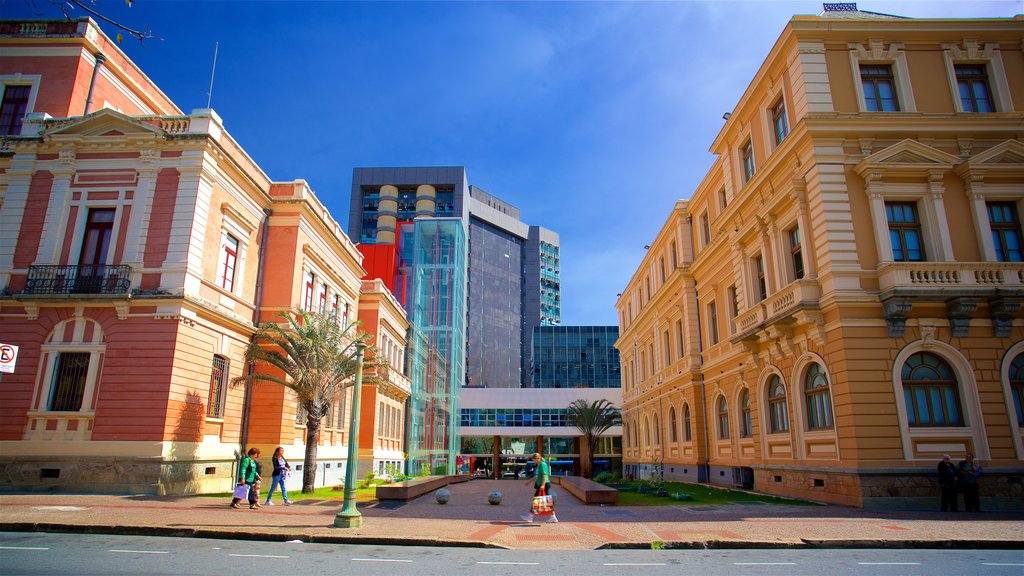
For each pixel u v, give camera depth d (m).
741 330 24.14
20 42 24.41
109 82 25.84
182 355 20.03
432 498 21.11
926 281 17.36
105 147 21.58
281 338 24.78
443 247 40.81
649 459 40.41
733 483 26.56
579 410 54.56
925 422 17.11
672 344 35.69
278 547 10.57
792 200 20.16
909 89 19.72
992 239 18.20
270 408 24.39
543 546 10.81
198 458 20.69
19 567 8.19
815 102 19.38
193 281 20.75
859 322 17.55
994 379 17.17
